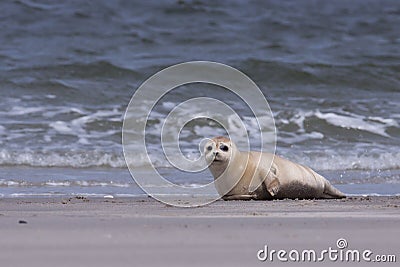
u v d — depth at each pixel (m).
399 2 87.19
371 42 77.19
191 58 69.75
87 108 54.84
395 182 39.69
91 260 13.96
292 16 81.94
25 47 69.94
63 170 41.25
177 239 16.53
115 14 78.12
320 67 67.00
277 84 64.06
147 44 73.44
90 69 64.19
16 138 46.97
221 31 77.38
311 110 55.38
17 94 57.31
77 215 22.75
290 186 31.73
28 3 77.31
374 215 23.16
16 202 28.59
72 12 77.00
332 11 83.62
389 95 62.44
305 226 19.30
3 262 13.77
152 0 81.19
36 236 16.86
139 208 26.06
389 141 50.31
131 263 13.69
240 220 20.95
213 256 14.55
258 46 74.31
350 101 59.53
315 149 47.66
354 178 40.78
